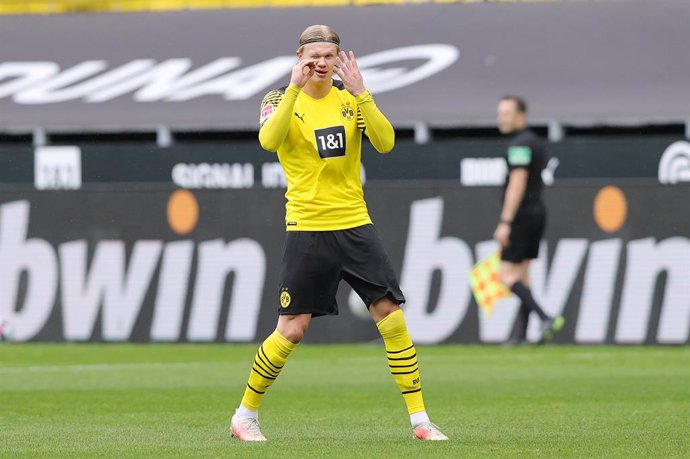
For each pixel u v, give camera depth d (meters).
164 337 56.78
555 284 54.84
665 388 38.56
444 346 55.16
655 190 54.25
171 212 56.78
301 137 25.09
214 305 56.56
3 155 69.94
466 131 74.44
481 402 35.00
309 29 25.12
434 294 55.59
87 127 73.25
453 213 55.47
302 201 25.27
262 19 77.06
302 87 24.73
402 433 27.67
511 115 52.47
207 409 33.69
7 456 24.06
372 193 56.03
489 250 55.22
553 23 74.31
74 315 57.12
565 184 54.75
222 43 76.44
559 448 24.61
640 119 70.06
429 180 66.62
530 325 55.31
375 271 25.30
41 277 57.25
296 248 25.34
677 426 28.92
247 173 68.88
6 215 57.34
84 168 69.75
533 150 52.38
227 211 56.59
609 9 74.69
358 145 25.53
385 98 72.06
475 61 73.25
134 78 75.44
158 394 37.59
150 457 23.64
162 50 76.69
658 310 54.22
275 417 31.52
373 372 44.47
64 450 24.92
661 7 74.50
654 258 54.28
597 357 49.66
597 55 72.69
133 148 69.50
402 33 75.06
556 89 71.50
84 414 32.53
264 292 56.31
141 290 56.91
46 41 77.81
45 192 57.16
